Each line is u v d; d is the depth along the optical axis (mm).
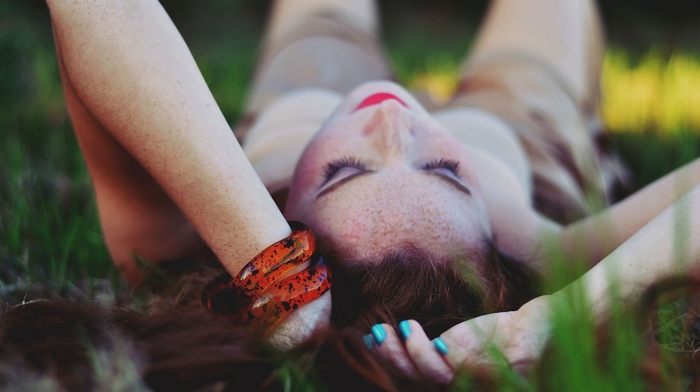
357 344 611
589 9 1178
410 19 2770
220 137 621
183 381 595
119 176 715
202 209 623
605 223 766
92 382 579
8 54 1310
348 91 1127
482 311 666
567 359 562
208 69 1811
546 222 855
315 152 731
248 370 600
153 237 765
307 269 629
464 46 2361
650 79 1652
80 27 613
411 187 692
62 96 1442
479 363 593
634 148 1267
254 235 622
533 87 1099
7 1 1491
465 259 674
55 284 777
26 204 930
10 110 1297
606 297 611
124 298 730
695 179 739
